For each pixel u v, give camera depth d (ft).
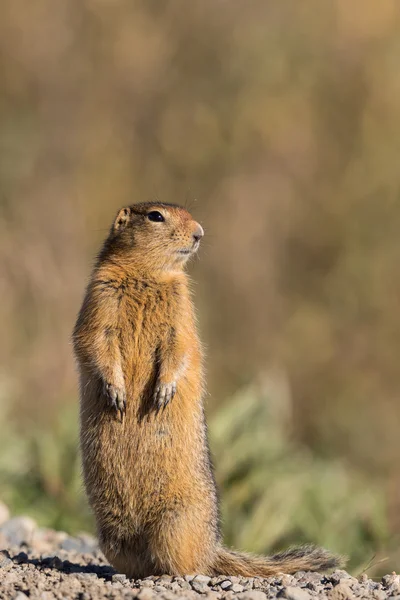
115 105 103.30
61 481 59.00
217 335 96.02
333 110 104.37
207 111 103.60
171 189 102.32
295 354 94.94
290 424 78.64
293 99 103.81
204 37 104.68
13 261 87.81
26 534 47.60
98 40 102.83
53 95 101.81
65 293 88.02
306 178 102.68
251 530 53.52
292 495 55.77
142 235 41.22
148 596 31.50
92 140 101.60
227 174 102.06
